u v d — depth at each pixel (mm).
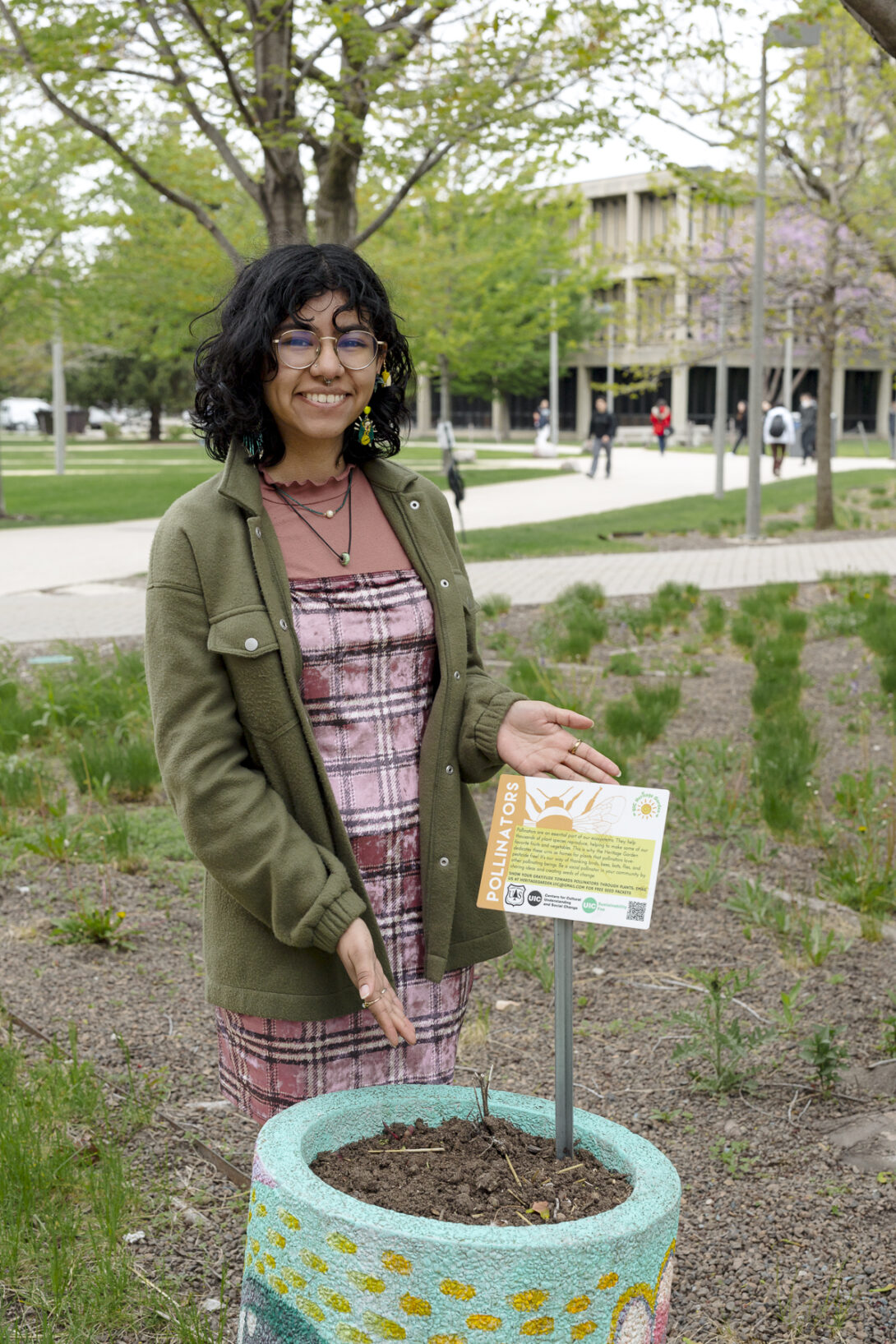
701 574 15133
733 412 65812
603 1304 1747
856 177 17844
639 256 20375
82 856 5602
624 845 1992
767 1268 2902
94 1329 2629
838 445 54906
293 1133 1979
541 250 25391
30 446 53219
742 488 29781
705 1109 3637
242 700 2146
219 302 2281
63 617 12102
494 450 48719
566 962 2023
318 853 2092
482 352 30328
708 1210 3137
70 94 9602
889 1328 2701
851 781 6254
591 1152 2078
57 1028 4023
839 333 20281
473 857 2367
